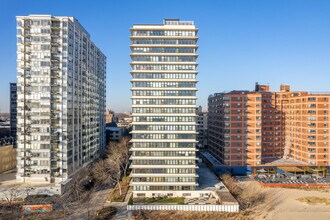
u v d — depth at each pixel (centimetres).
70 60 10231
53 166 9656
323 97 12425
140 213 7700
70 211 7775
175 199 8519
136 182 8738
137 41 8831
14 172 11044
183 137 8706
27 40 9762
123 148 13575
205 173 11644
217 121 13500
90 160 13075
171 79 8738
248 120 12250
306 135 12638
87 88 12675
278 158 13900
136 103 8706
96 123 14500
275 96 14338
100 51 15625
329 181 10931
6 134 18488
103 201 8675
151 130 8681
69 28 10106
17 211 7681
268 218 7538
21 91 9612
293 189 10162
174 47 8781
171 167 8712
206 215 7669
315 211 8044
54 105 9738
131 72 8656
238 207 7912
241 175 12150
